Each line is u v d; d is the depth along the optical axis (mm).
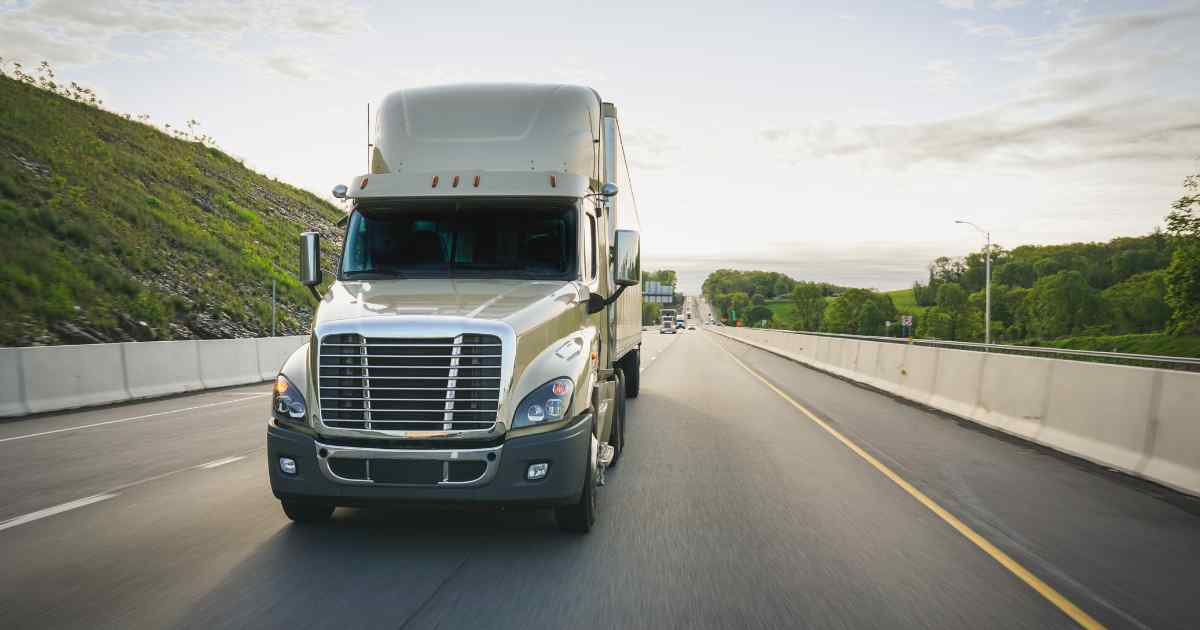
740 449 10430
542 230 7246
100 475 8383
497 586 4930
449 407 5613
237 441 10703
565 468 5781
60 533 6066
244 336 26125
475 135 7738
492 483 5609
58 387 14203
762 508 7152
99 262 24328
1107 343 102375
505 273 7141
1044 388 11305
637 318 16453
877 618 4457
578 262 7195
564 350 6289
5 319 18516
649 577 5145
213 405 15156
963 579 5180
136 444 10445
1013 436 11766
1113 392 9633
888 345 19906
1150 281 118562
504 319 5875
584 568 5328
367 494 5629
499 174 7312
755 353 43875
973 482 8414
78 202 27891
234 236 37062
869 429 12508
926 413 14867
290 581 4965
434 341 5684
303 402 5766
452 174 7336
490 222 7250
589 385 6301
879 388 19953
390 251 7223
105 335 20344
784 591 4898
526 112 7867
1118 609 4668
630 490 7898
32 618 4254
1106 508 7281
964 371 14453
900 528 6484
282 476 5785
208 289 28266
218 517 6621
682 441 11125
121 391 15695
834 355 27281
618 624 4301
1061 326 124688
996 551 5844
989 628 4336
